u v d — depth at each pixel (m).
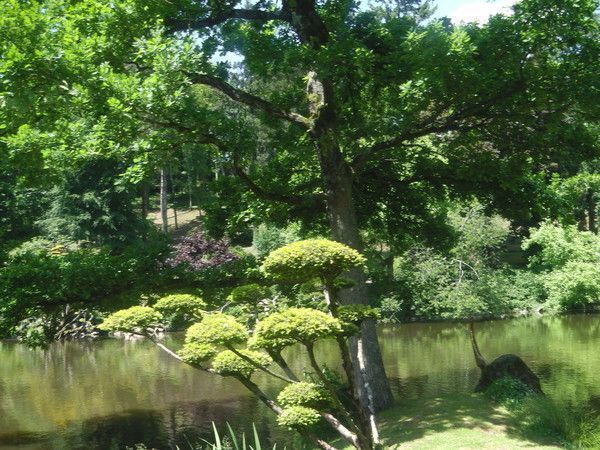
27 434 12.57
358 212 15.34
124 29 10.06
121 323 5.47
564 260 31.03
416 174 14.38
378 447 5.23
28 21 9.01
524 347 20.59
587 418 9.51
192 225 43.84
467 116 11.71
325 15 13.23
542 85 10.71
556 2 9.83
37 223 35.53
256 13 12.24
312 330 4.82
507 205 14.59
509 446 8.41
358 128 12.80
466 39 10.02
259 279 11.86
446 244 16.28
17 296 10.96
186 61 9.66
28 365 21.47
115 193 33.56
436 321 29.31
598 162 22.20
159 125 10.34
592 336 22.78
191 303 5.72
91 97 9.09
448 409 10.52
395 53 11.08
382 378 11.51
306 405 5.12
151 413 13.95
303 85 14.23
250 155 11.84
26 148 9.73
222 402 14.69
